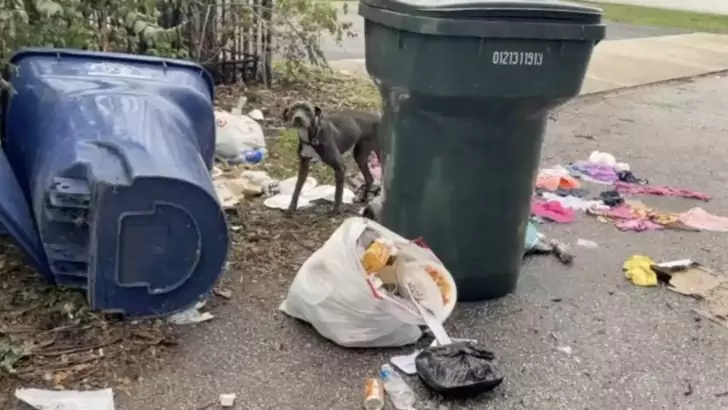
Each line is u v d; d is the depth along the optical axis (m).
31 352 3.00
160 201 3.11
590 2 18.42
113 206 3.07
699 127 6.77
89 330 3.14
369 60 3.54
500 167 3.40
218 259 3.24
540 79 3.28
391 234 3.36
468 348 3.04
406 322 3.14
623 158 5.70
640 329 3.42
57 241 3.19
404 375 3.04
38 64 3.74
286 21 6.66
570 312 3.51
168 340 3.13
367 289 3.11
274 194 4.53
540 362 3.17
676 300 3.65
